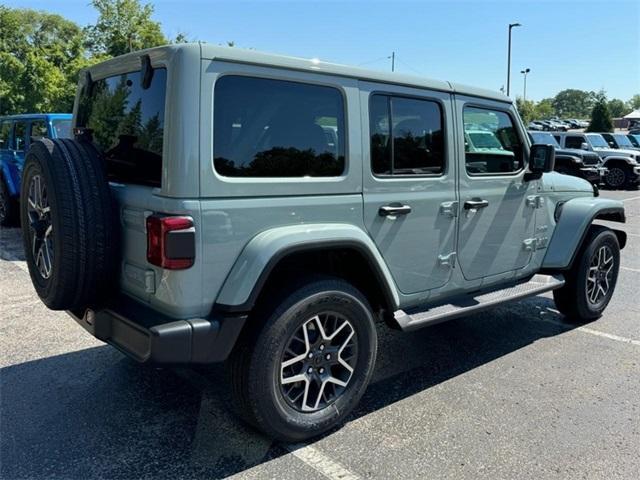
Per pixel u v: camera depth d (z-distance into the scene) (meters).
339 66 2.98
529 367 3.96
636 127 52.81
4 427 3.01
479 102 3.81
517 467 2.72
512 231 4.18
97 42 29.00
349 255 3.15
